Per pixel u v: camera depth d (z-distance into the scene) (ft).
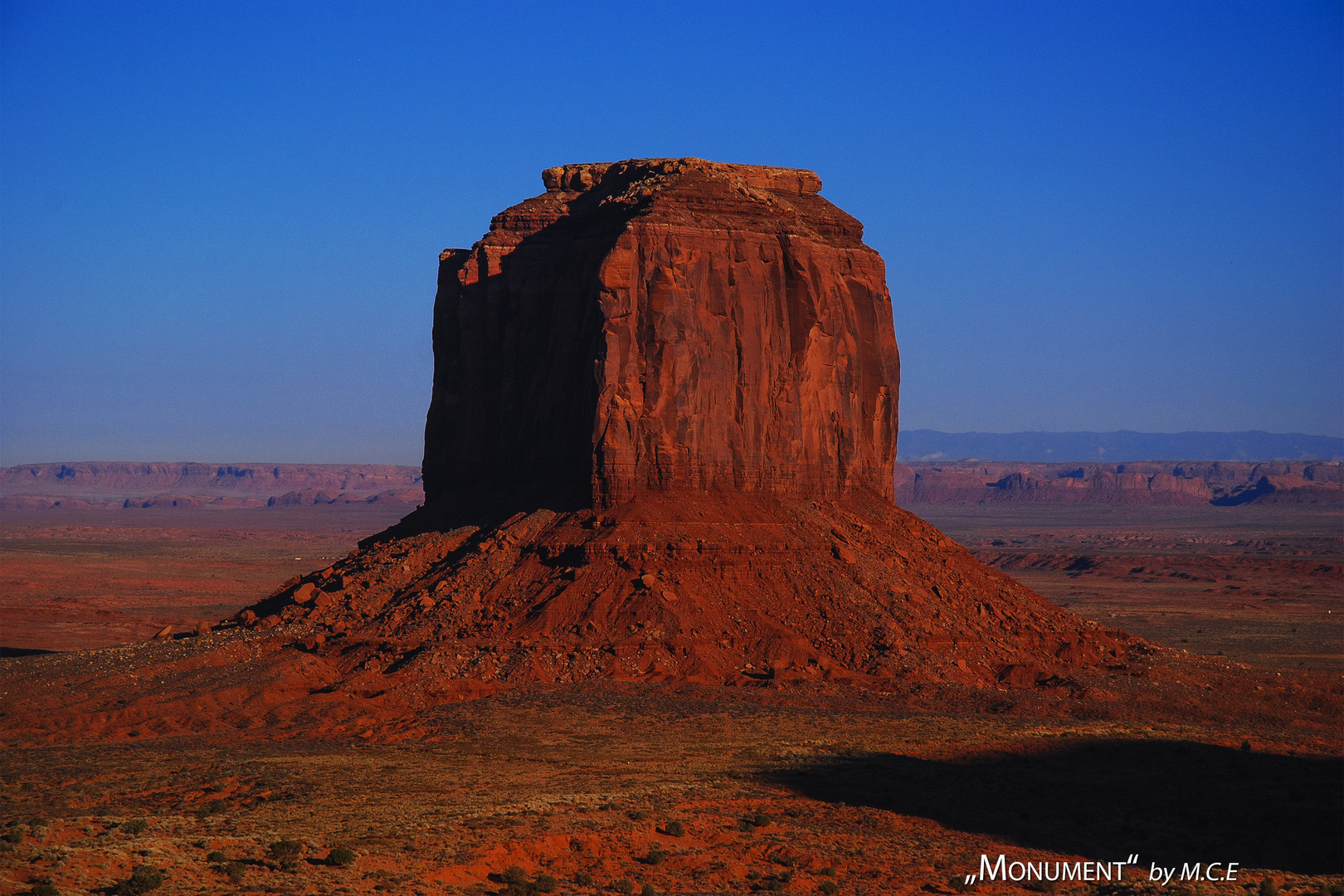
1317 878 174.81
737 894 154.81
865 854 177.17
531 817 179.63
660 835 178.29
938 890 163.63
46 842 151.43
